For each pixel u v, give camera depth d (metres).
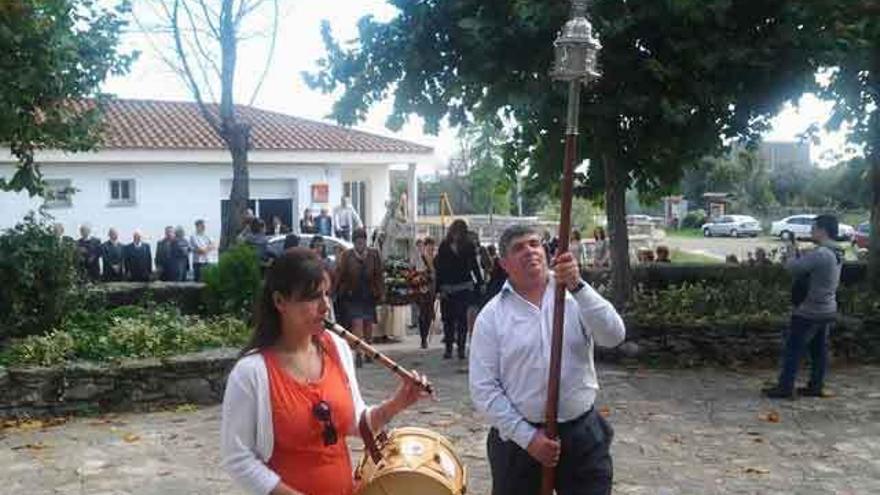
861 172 15.98
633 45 11.50
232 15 18.22
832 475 7.41
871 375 11.58
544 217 38.97
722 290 13.27
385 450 3.66
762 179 76.44
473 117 13.62
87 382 9.74
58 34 11.89
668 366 12.05
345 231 26.61
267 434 3.27
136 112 30.41
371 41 12.70
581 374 4.28
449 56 12.41
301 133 31.45
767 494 6.95
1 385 9.46
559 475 4.32
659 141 11.89
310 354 3.43
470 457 7.90
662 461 7.78
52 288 11.81
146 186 27.59
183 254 21.20
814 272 9.87
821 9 11.21
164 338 10.74
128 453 8.16
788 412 9.51
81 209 26.73
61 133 13.07
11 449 8.34
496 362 4.30
